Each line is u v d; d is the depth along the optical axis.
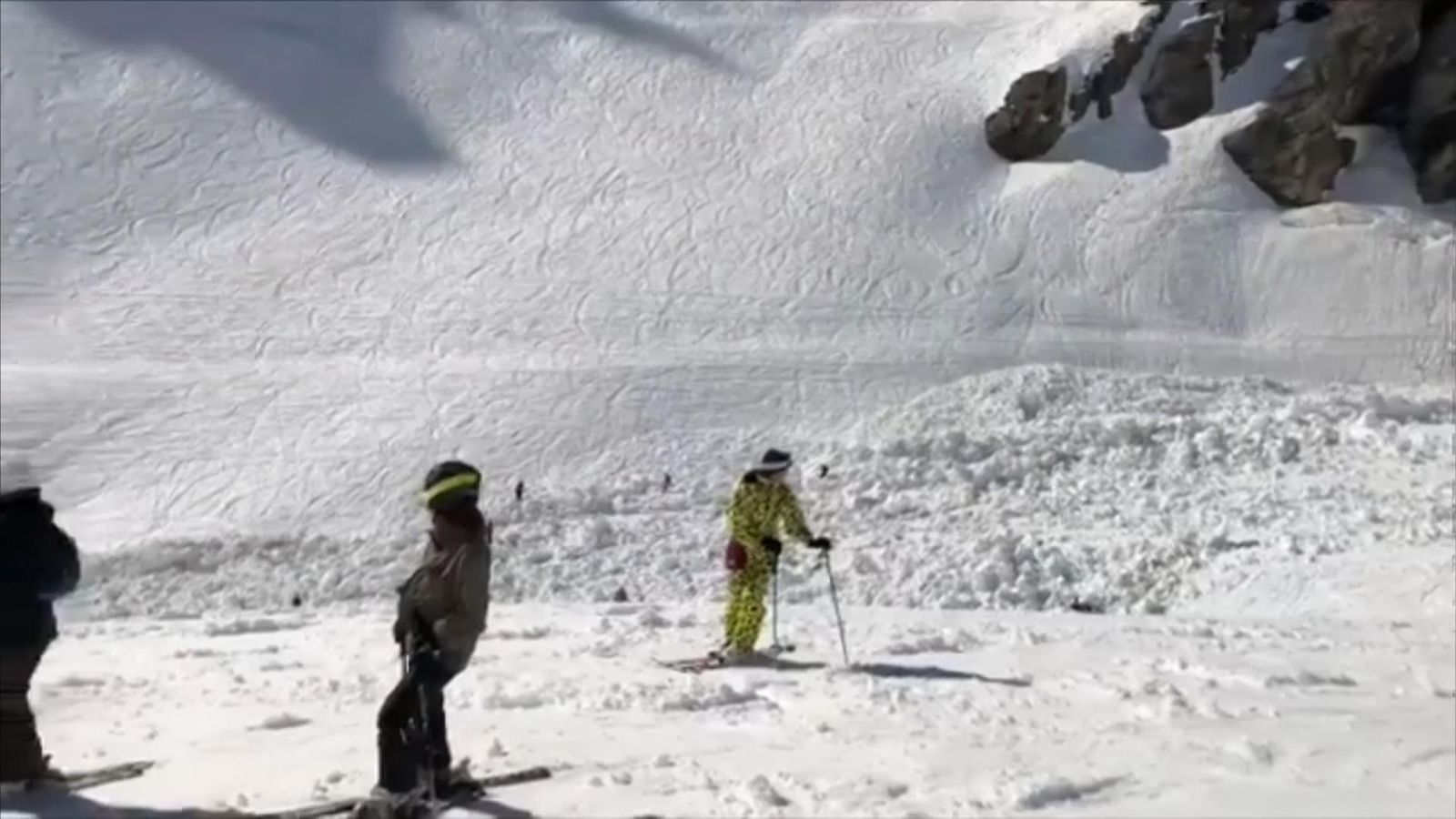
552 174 42.81
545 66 47.91
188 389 33.78
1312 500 23.23
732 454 30.69
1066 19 47.22
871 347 35.28
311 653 13.40
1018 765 8.11
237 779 8.26
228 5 48.91
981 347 35.31
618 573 23.89
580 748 8.74
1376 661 11.54
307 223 40.72
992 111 43.91
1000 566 20.78
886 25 49.59
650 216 40.81
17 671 7.96
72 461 31.41
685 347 35.50
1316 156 39.69
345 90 46.19
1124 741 8.69
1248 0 42.56
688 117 45.31
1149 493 25.00
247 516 29.56
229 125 44.31
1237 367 35.12
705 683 10.73
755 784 7.58
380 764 7.44
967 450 27.75
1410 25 39.78
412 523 28.97
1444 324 36.41
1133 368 34.84
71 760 8.84
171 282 38.19
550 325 36.41
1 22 47.16
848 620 14.98
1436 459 25.09
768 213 40.75
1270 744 8.48
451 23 49.53
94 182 41.94
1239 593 18.69
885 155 42.66
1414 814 7.06
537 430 31.92
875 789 7.60
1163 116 42.22
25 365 34.69
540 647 12.84
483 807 7.35
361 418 32.59
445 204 41.56
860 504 25.89
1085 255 38.62
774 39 49.16
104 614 23.75
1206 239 38.78
